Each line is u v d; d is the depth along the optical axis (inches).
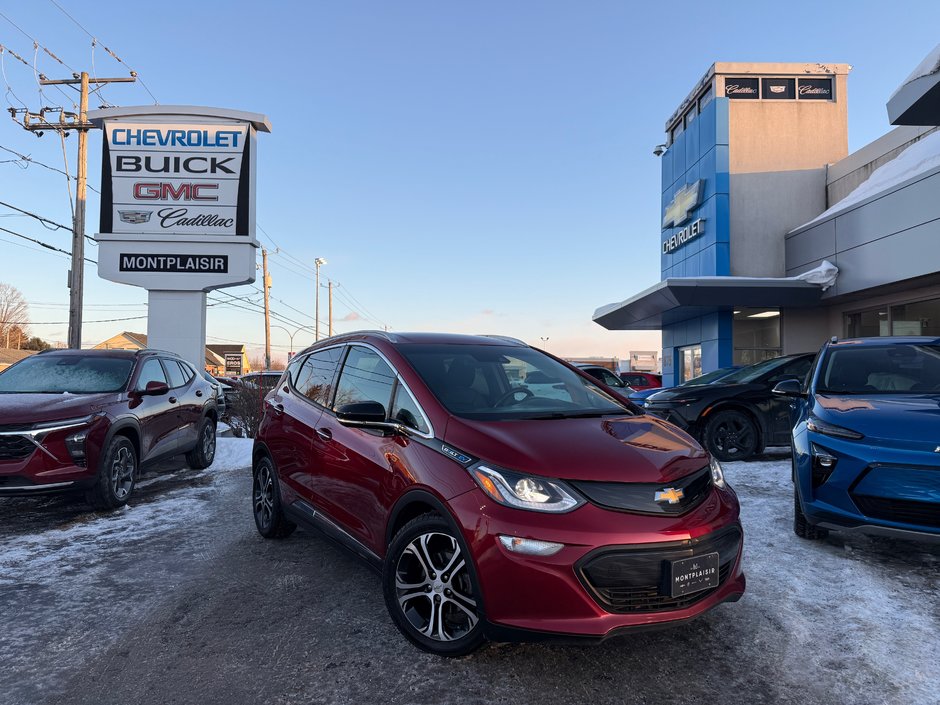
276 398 205.0
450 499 116.2
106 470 236.2
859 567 167.2
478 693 109.0
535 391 157.2
